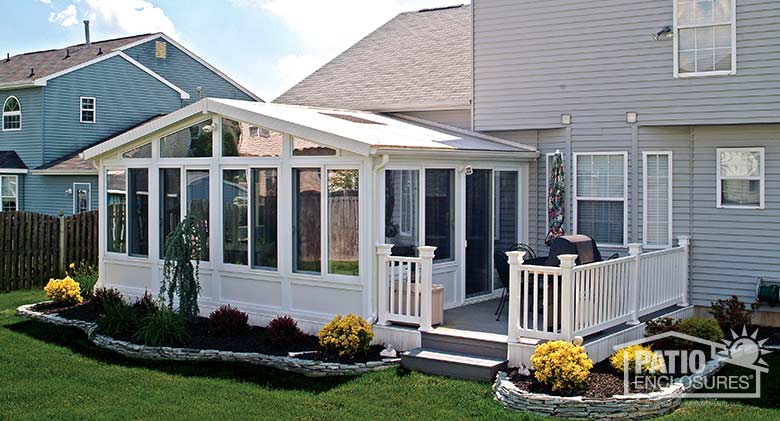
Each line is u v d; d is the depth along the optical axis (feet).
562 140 48.21
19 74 95.66
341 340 35.76
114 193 50.57
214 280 44.47
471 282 45.03
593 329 33.96
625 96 45.73
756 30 41.63
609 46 46.09
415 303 37.11
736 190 43.62
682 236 44.42
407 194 40.24
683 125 44.24
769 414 28.58
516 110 49.52
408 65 63.31
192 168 45.44
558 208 47.06
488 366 32.94
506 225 48.01
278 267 41.60
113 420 28.68
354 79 64.34
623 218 46.52
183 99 105.29
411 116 56.70
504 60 49.90
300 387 33.06
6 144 94.22
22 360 37.76
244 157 42.96
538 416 28.81
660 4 44.27
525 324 33.71
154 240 47.62
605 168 46.93
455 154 41.47
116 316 41.86
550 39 48.11
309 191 40.42
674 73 43.98
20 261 60.08
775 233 42.57
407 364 35.06
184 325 40.73
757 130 42.80
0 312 49.98
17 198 93.45
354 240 38.70
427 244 41.65
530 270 33.45
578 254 37.70
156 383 33.83
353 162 38.50
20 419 28.76
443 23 69.82
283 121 40.34
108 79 96.22
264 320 42.19
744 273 43.42
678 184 44.98
